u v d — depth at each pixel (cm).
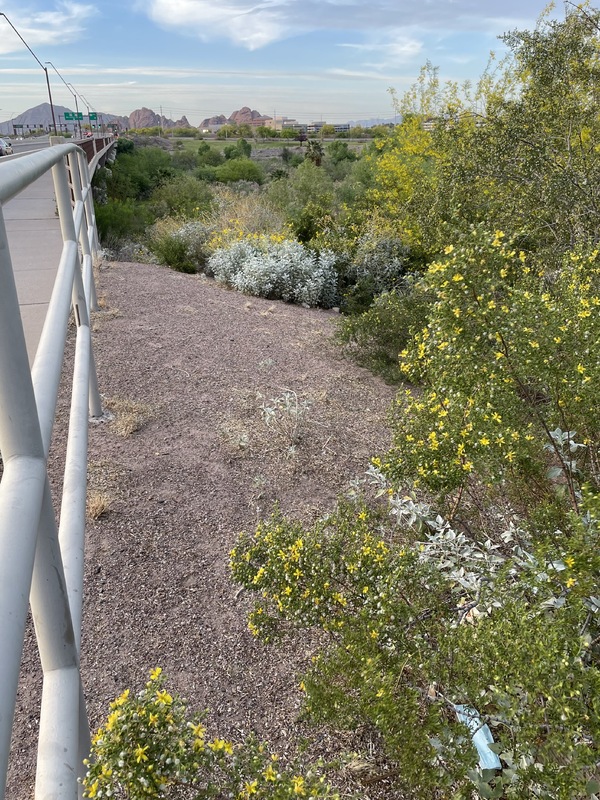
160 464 387
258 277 915
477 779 153
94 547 307
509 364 257
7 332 99
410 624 195
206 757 147
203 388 505
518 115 675
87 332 344
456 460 246
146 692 151
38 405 125
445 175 752
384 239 1120
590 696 148
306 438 432
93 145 2297
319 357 616
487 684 168
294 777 151
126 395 475
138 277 874
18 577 71
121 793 178
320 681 190
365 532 225
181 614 271
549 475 258
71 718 120
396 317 604
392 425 327
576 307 289
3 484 92
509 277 365
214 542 320
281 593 208
